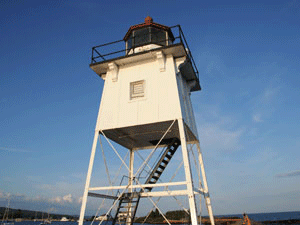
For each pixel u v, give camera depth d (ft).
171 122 43.78
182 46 46.39
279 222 297.74
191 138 55.42
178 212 199.41
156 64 49.03
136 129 47.67
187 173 37.99
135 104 46.60
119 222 50.39
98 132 46.75
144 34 55.06
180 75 52.08
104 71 53.42
